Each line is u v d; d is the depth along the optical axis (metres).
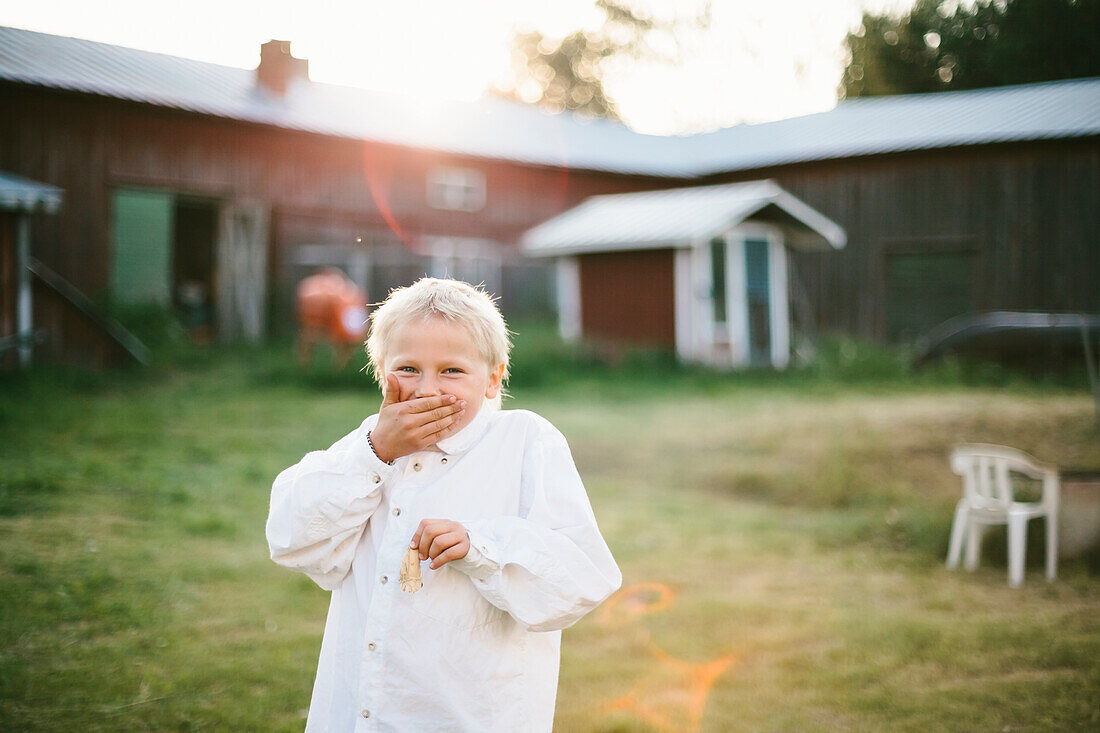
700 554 6.15
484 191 21.70
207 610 4.71
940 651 4.30
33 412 10.15
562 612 1.62
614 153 24.36
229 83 19.64
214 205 18.56
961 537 5.99
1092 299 18.70
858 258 20.84
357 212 19.72
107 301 15.47
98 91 15.66
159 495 6.99
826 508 7.53
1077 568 5.80
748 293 17.97
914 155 20.22
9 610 4.46
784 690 3.88
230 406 11.70
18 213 13.09
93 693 3.67
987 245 19.55
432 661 1.63
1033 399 11.84
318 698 1.77
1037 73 32.66
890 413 10.58
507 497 1.74
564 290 19.64
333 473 1.69
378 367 1.83
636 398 13.38
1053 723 3.54
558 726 3.51
